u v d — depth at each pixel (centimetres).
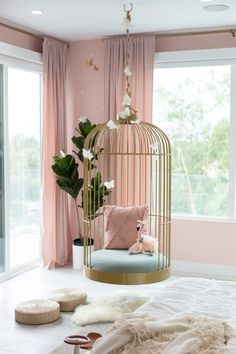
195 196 545
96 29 513
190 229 535
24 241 545
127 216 425
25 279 506
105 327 362
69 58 582
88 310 391
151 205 530
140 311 250
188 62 530
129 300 406
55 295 420
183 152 548
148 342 203
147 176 530
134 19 470
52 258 552
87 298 439
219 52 509
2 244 504
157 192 536
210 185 539
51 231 550
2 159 498
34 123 554
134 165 532
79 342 234
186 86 543
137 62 532
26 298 442
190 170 546
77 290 436
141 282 354
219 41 513
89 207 472
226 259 523
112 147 540
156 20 474
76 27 504
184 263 539
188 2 409
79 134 584
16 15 454
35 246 567
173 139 552
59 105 557
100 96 569
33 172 556
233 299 275
